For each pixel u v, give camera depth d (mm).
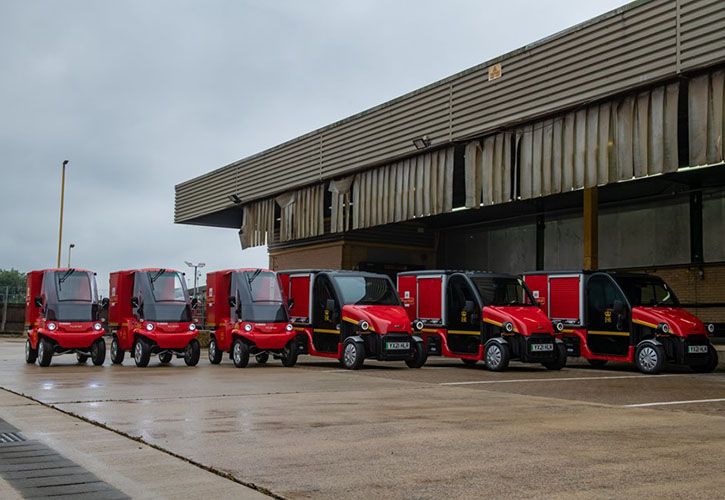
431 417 8266
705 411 9180
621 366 18266
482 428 7500
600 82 15945
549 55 17109
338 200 24391
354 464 5719
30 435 7000
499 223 27922
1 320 38750
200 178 32000
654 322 15859
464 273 17250
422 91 20719
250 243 28641
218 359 17516
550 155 17297
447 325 17469
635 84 15242
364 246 28250
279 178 26703
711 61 13852
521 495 4793
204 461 5809
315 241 29484
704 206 21328
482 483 5121
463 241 29359
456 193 25750
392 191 21906
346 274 16984
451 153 20000
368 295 16672
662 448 6461
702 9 14086
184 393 10562
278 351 16422
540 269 26172
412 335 16438
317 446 6449
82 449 6320
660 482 5168
